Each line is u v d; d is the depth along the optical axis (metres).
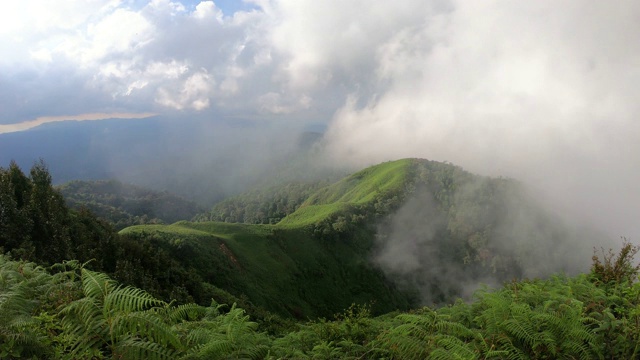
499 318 6.25
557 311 6.46
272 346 7.60
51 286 7.75
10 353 4.87
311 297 99.44
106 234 36.31
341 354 7.55
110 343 5.37
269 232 116.38
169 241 72.88
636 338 5.52
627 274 8.38
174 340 5.33
